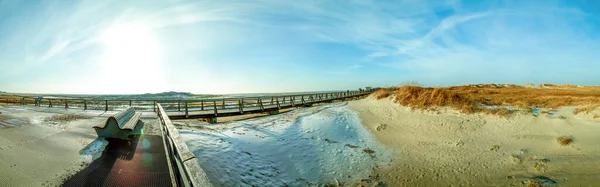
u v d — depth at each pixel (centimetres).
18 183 392
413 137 1231
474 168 840
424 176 814
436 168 870
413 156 1001
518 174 757
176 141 350
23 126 884
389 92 2262
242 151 838
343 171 850
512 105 1459
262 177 693
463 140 1114
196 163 260
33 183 395
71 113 1385
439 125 1330
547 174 724
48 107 1895
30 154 537
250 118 1761
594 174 672
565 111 1226
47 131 796
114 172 451
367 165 914
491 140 1074
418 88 1988
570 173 703
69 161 502
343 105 2273
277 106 2100
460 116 1391
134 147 618
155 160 525
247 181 632
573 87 4566
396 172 854
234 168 675
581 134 941
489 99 1717
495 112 1325
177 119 1513
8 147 584
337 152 1033
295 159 902
